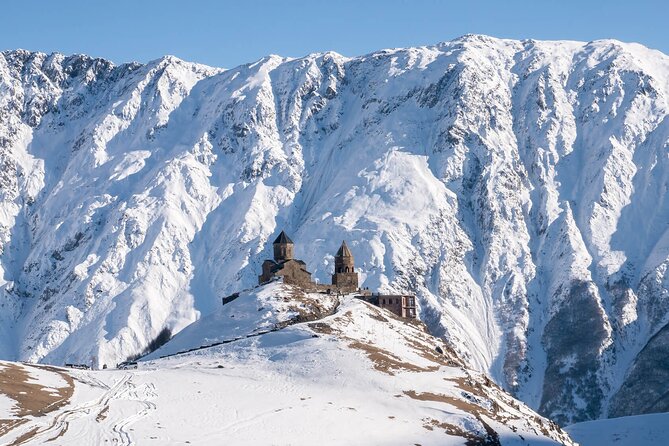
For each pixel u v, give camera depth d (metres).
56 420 138.88
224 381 173.50
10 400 144.50
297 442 142.75
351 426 154.12
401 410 166.12
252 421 149.38
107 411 146.25
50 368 175.62
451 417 165.12
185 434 139.25
